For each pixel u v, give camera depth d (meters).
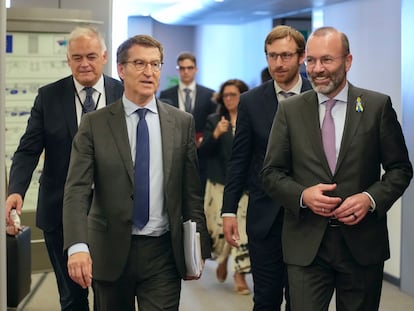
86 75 3.53
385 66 6.00
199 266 2.89
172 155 2.88
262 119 3.49
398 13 5.77
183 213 2.99
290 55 3.42
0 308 2.68
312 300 2.92
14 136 5.81
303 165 2.94
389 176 2.92
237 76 11.97
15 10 5.72
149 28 13.20
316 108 2.96
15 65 5.79
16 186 3.53
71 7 5.96
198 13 9.33
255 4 7.82
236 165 3.60
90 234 2.87
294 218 2.96
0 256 2.68
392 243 5.81
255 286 3.57
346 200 2.80
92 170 2.85
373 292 2.98
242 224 5.40
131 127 2.89
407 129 5.35
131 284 2.89
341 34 2.88
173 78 13.48
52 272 6.09
